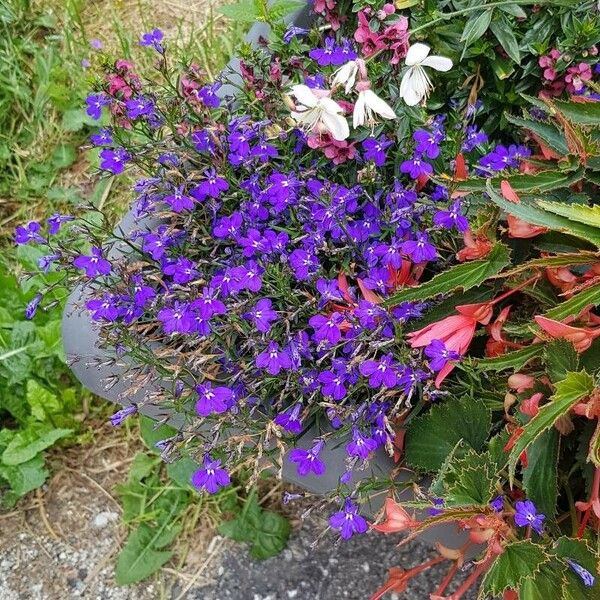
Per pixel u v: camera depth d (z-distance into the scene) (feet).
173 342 1.45
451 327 1.28
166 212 1.45
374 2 1.66
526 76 1.74
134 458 2.05
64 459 2.10
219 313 1.33
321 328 1.34
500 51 1.71
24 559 1.99
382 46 1.51
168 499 1.99
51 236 1.94
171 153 1.52
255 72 1.69
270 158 1.59
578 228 1.16
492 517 1.15
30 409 2.09
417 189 1.54
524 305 1.42
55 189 2.48
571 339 1.15
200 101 1.52
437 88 1.77
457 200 1.37
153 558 1.93
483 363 1.24
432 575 1.86
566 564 1.16
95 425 2.13
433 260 1.48
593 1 1.63
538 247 1.32
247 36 1.86
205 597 1.91
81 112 2.54
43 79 2.60
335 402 1.36
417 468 1.34
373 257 1.42
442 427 1.32
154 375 1.39
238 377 1.38
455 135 1.59
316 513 1.96
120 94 1.56
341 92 1.51
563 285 1.26
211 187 1.46
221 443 1.34
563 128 1.36
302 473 1.30
